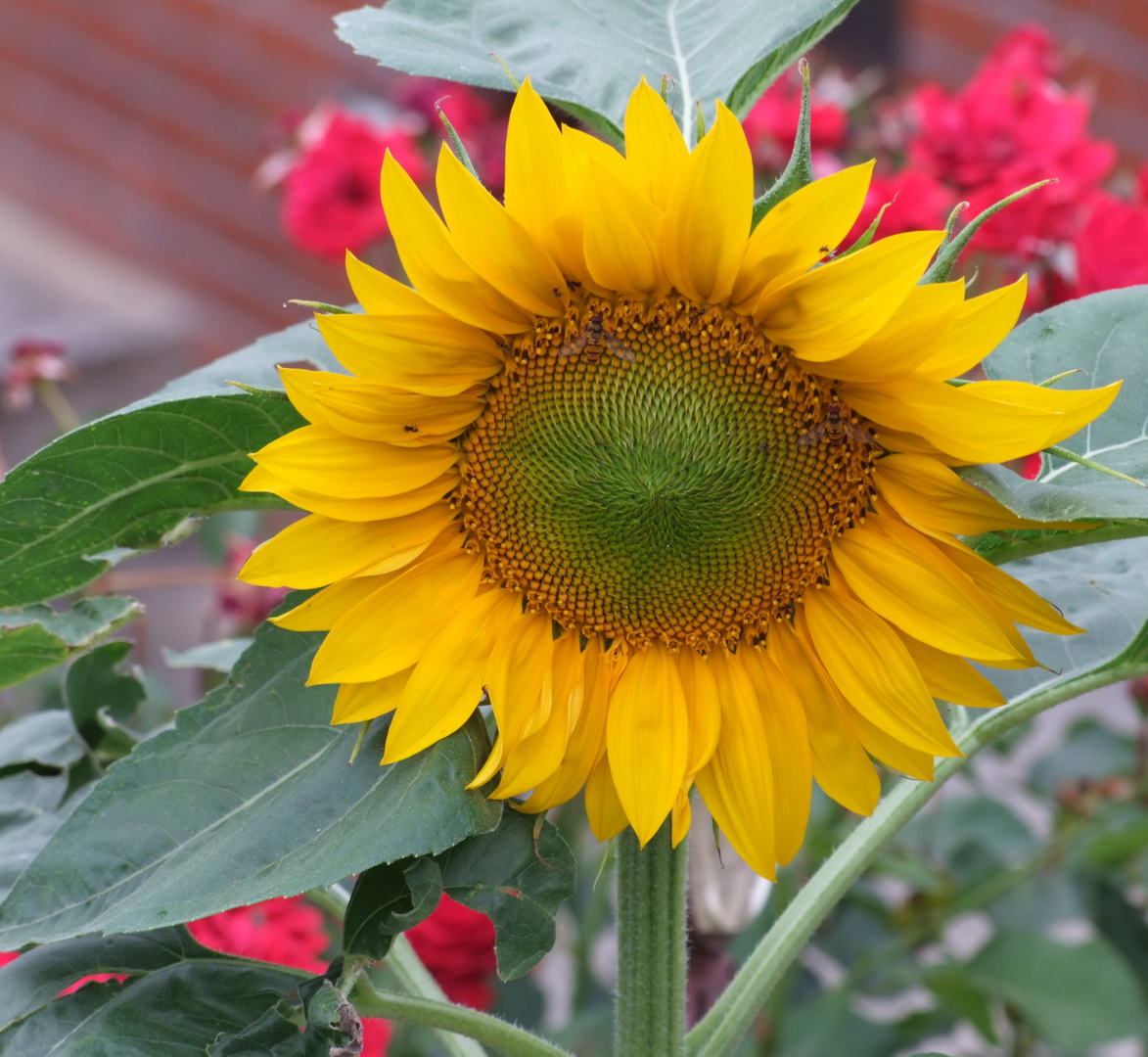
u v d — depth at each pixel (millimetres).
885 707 738
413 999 755
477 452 747
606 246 715
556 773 745
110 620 778
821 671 747
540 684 745
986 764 1434
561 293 733
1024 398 693
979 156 1031
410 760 721
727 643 752
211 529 1290
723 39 777
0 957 851
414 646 737
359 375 717
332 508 732
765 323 729
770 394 738
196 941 777
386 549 741
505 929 708
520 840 718
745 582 749
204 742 732
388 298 716
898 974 1131
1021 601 726
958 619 729
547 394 742
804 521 742
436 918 996
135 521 758
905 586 735
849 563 743
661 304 736
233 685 742
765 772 744
